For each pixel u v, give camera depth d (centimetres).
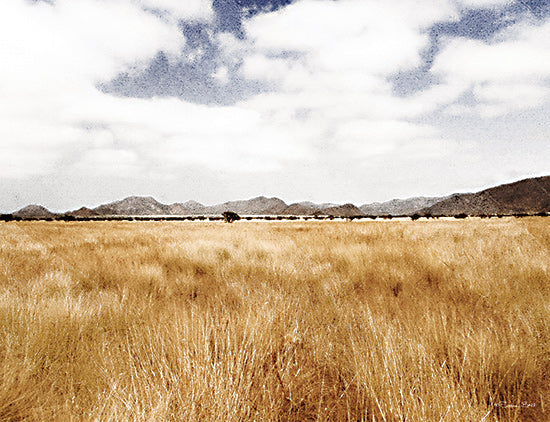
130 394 187
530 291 443
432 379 211
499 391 225
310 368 255
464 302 418
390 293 472
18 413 191
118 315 361
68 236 1645
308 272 625
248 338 261
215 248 967
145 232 1920
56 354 269
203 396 190
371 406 205
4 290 452
